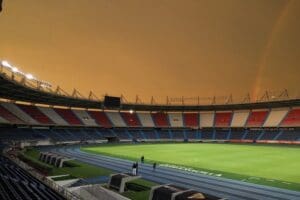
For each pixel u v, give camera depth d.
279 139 73.19
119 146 65.31
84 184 23.67
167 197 16.59
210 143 77.31
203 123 93.00
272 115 83.38
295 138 70.88
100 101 80.88
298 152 51.31
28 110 72.81
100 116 88.88
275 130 78.62
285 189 23.08
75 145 66.50
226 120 90.69
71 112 83.94
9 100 72.31
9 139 56.78
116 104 83.56
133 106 89.94
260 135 78.88
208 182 25.75
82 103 80.25
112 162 37.91
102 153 49.41
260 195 21.39
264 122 81.62
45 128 72.00
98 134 81.38
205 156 45.25
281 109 84.25
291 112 80.69
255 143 74.56
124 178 22.39
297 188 23.41
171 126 93.69
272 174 29.41
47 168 29.31
